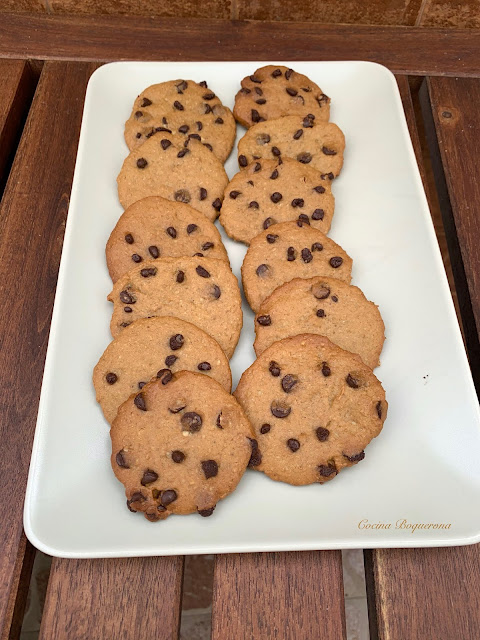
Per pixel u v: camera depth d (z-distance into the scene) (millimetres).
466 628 244
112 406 276
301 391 275
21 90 406
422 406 281
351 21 432
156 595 248
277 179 343
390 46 418
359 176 356
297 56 413
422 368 292
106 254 320
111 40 417
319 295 302
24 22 425
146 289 304
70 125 384
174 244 322
